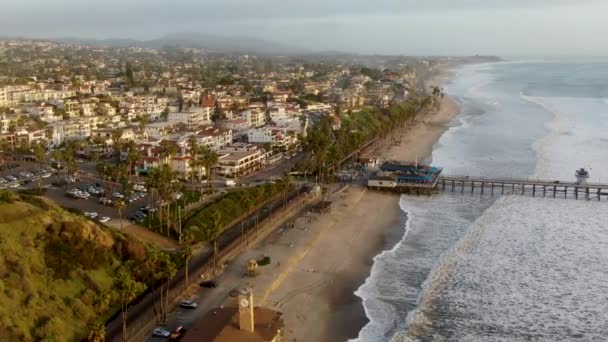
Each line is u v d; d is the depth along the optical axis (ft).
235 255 483.92
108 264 424.46
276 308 391.86
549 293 422.00
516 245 521.65
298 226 563.89
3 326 320.29
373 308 395.96
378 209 637.71
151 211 575.38
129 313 378.73
